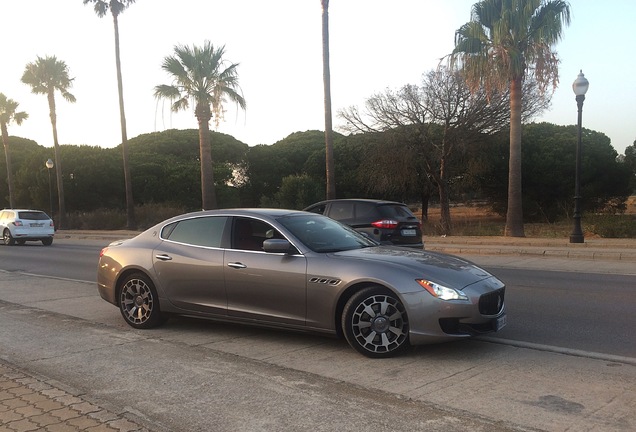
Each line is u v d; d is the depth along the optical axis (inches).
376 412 158.2
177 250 264.2
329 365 207.6
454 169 1302.9
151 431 147.0
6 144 1828.2
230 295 245.0
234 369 202.8
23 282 466.0
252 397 172.4
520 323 278.8
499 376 192.4
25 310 331.9
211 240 258.1
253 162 2402.8
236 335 258.7
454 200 1800.0
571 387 180.1
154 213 1503.4
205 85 1053.2
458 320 204.4
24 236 954.7
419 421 151.3
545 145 1697.8
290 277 227.6
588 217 964.0
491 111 1115.3
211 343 245.6
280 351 229.5
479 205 1945.1
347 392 175.9
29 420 153.8
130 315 278.7
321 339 246.4
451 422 150.6
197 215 270.8
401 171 1226.6
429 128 1182.9
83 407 164.9
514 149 824.3
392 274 210.2
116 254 283.7
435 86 1143.0
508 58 772.6
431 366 204.5
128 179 1378.0
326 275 219.6
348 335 216.2
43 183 1798.7
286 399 170.1
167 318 280.7
